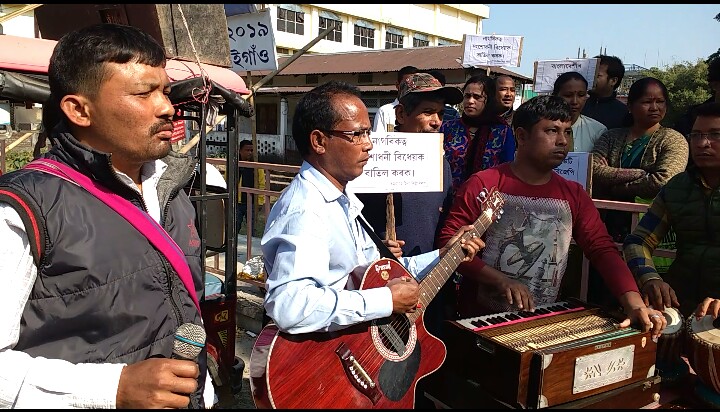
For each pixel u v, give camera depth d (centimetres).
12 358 125
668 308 233
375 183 252
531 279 245
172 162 177
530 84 1777
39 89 321
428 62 1733
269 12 602
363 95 1867
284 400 173
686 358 234
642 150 353
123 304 138
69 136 140
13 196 127
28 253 128
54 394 125
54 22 430
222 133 1549
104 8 409
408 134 255
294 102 2142
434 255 233
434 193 287
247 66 631
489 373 195
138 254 142
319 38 616
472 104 382
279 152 2155
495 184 251
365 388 184
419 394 232
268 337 182
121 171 152
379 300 180
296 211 184
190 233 175
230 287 331
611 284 233
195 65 433
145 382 127
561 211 245
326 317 171
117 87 139
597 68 458
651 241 260
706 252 244
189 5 438
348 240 195
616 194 356
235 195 331
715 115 230
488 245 253
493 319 221
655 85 346
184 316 154
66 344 134
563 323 220
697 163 238
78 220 134
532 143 241
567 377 188
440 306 283
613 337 202
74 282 132
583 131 417
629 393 205
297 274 172
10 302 125
